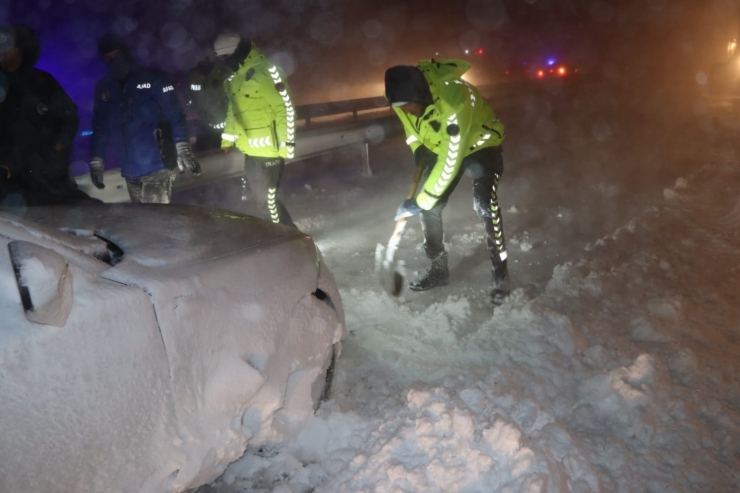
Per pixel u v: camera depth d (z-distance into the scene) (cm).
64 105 420
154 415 202
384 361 361
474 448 262
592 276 468
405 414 290
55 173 419
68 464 181
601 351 353
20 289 169
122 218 273
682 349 353
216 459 223
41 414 175
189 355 213
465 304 430
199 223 275
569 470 260
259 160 542
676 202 694
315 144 808
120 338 194
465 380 326
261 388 236
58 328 179
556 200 742
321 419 289
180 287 215
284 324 253
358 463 264
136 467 198
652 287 454
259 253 256
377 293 443
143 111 480
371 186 847
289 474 270
